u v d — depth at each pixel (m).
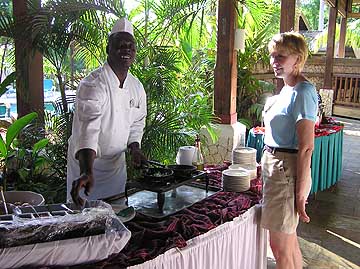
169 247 1.54
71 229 1.33
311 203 4.23
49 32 3.23
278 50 1.98
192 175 2.00
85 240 1.32
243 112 6.63
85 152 1.83
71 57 3.82
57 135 3.50
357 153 6.68
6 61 3.73
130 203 1.95
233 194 2.19
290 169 2.00
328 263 2.96
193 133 3.64
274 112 2.04
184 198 2.06
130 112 2.12
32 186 3.14
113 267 1.35
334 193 4.58
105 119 1.98
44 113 3.57
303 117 1.90
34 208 1.53
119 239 1.37
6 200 2.14
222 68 4.46
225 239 1.86
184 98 3.98
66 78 3.96
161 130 3.49
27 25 3.21
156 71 3.48
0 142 2.87
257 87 6.63
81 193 2.07
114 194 2.14
